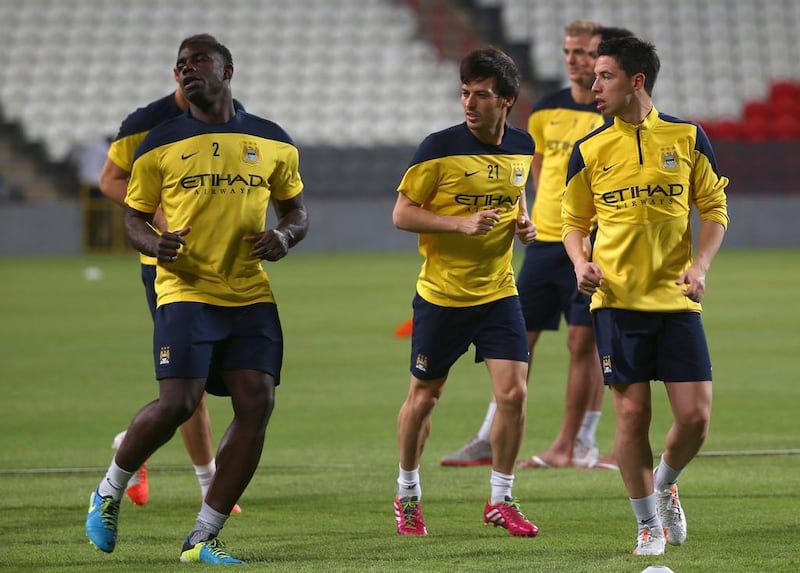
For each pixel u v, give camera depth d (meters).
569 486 24.03
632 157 18.36
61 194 107.62
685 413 18.09
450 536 19.66
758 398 34.31
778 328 50.97
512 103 19.98
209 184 17.69
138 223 18.03
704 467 25.17
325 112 113.38
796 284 71.25
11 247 101.69
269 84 115.06
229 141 17.83
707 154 18.69
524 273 28.09
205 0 121.56
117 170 21.75
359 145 105.62
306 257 97.94
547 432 30.20
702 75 116.56
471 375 40.22
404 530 19.88
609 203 18.55
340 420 31.72
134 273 83.69
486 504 20.12
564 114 28.14
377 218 102.56
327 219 102.50
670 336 18.27
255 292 18.03
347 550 18.53
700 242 18.61
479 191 20.12
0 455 27.31
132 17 120.56
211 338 17.56
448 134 20.14
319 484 24.16
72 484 24.14
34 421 31.66
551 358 43.69
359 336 49.56
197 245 17.73
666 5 120.88
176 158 17.77
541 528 20.23
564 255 27.53
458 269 20.19
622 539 19.30
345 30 119.00
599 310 18.70
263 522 20.81
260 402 17.70
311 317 56.59
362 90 115.06
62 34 119.19
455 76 116.25
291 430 30.42
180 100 21.67
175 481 24.70
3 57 117.19
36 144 109.38
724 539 19.03
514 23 118.12
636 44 18.33
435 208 20.42
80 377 39.28
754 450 27.03
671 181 18.30
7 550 18.62
